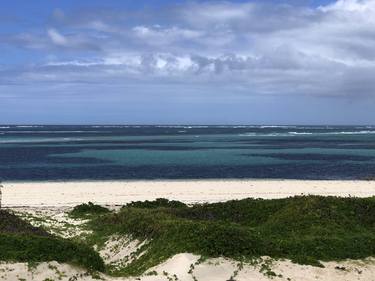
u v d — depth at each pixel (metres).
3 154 93.62
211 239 20.55
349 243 22.45
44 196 44.28
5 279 17.30
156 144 125.12
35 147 113.62
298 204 26.95
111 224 28.91
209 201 41.78
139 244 23.92
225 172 66.81
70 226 30.66
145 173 65.25
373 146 119.62
